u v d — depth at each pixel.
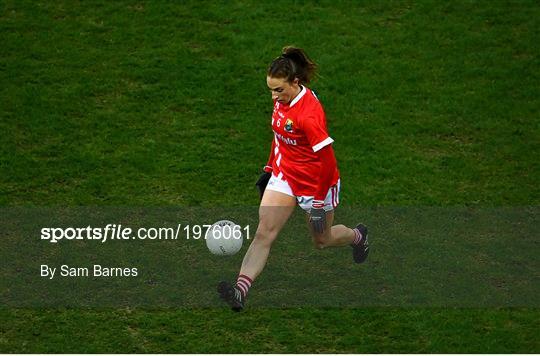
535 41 40.75
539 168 33.22
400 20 42.12
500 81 38.19
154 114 35.75
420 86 37.84
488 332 25.31
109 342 24.77
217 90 37.22
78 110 35.75
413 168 33.16
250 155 33.66
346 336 25.16
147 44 39.91
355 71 38.66
